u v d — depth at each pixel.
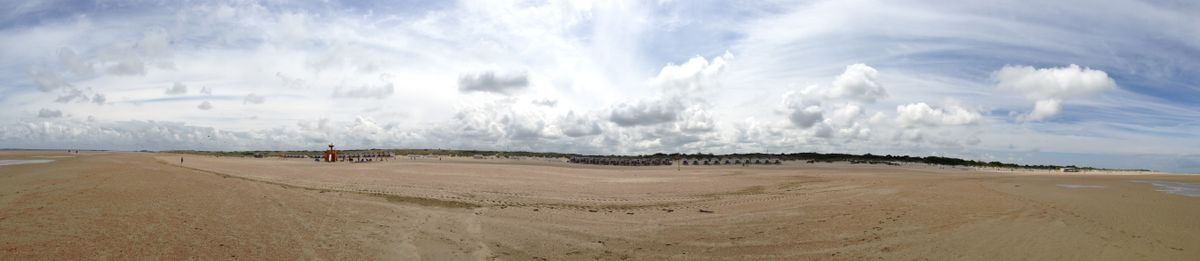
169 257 8.02
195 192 16.38
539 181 28.69
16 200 13.58
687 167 65.81
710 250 9.99
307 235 10.22
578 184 26.94
